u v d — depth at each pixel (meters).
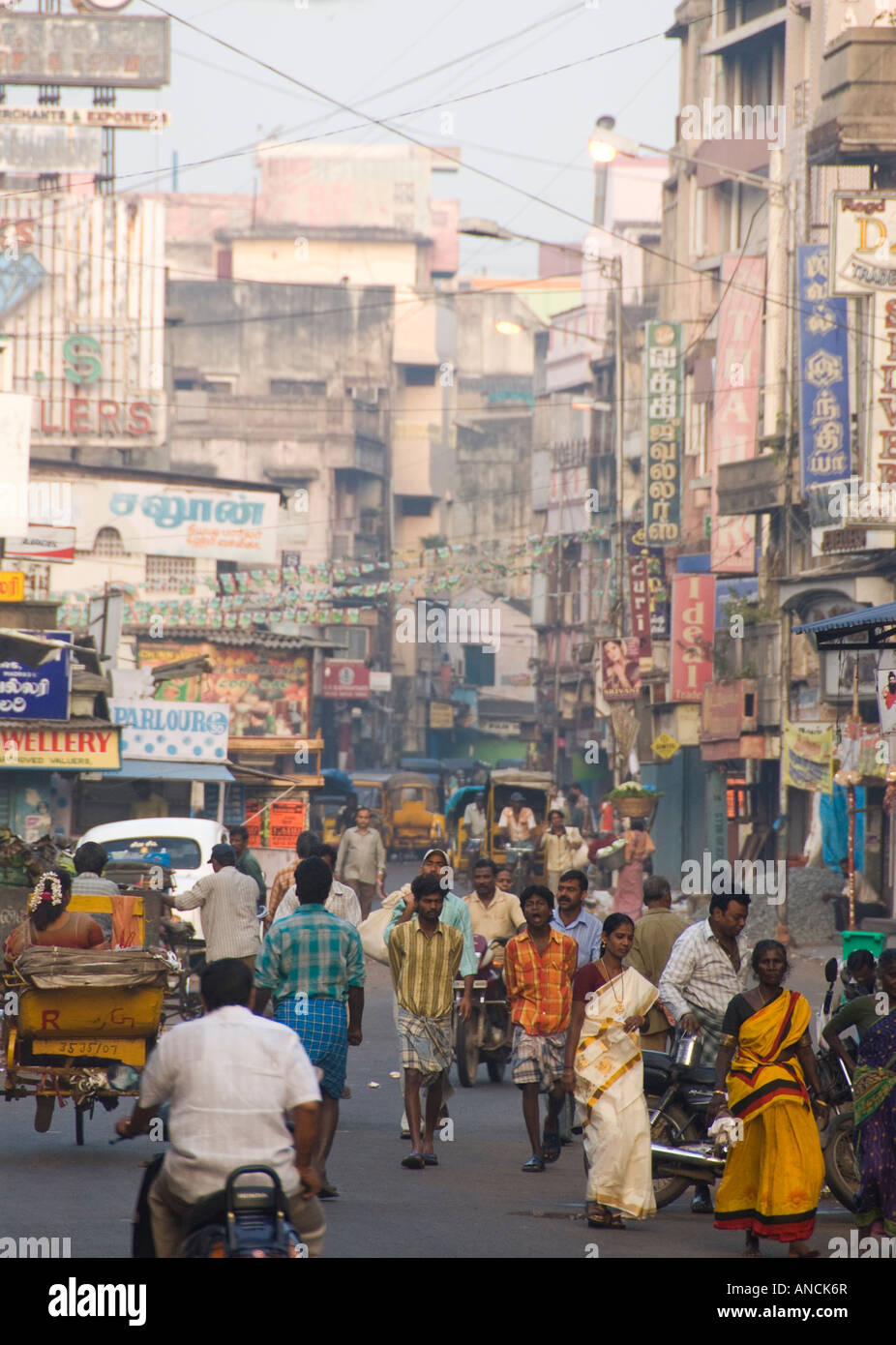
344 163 114.06
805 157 44.50
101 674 36.94
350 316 105.31
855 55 41.91
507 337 119.31
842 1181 12.30
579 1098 11.70
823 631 17.62
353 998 12.58
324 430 98.00
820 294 37.16
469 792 58.62
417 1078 13.83
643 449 54.81
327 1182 12.19
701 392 55.59
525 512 114.44
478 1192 12.73
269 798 45.53
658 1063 12.60
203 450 97.50
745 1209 10.67
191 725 37.81
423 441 106.75
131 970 13.87
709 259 55.75
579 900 15.58
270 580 61.38
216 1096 7.51
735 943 12.91
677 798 53.94
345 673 89.62
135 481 60.19
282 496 61.84
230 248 113.50
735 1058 10.87
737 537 46.69
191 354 104.31
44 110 67.44
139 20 67.31
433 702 105.19
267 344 104.69
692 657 48.03
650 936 14.76
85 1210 11.42
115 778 39.41
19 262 66.69
